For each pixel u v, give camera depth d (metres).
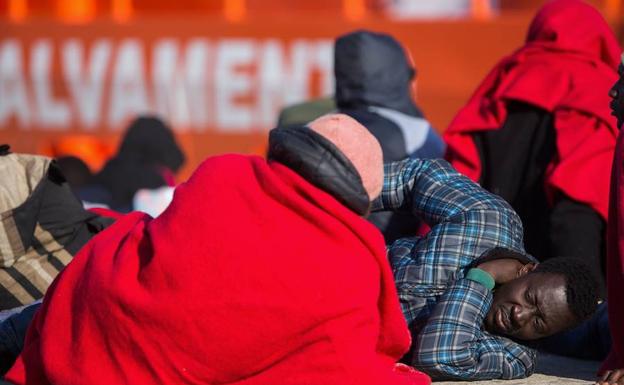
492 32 23.16
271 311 9.02
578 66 13.62
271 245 9.11
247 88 24.61
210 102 24.69
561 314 10.81
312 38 24.44
